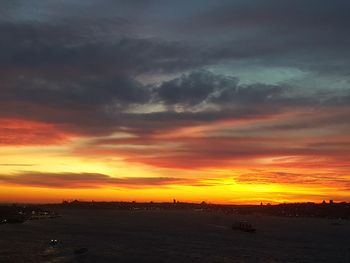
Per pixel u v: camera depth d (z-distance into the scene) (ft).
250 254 629.10
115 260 531.91
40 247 635.66
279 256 618.03
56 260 523.70
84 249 588.50
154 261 536.83
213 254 616.80
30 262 510.17
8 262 509.35
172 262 535.19
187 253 616.39
